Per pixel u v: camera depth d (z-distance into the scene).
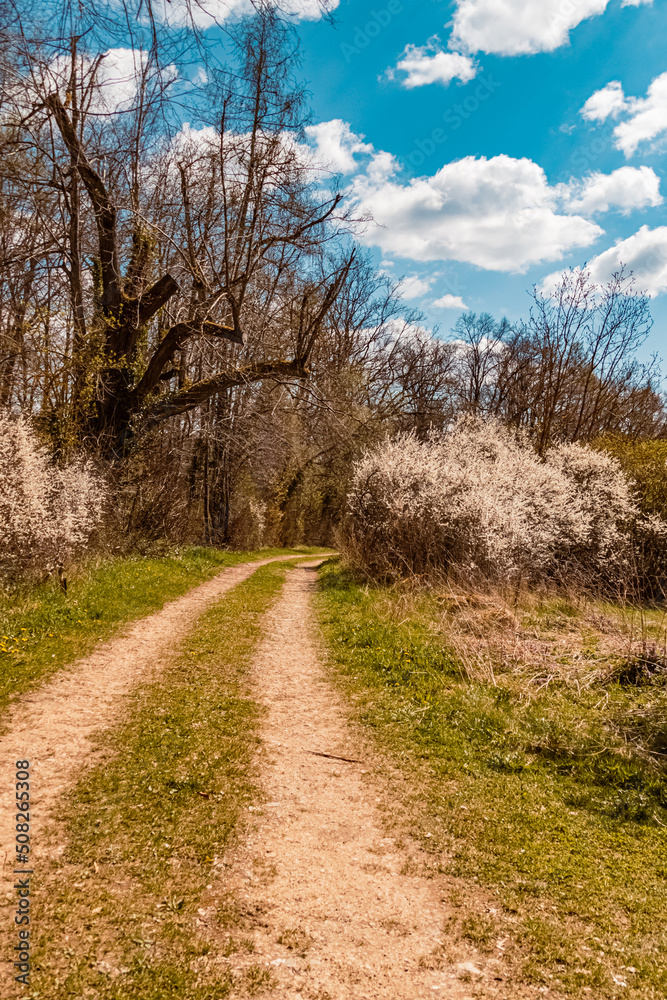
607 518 14.62
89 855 3.94
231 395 24.20
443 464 15.59
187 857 4.04
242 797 4.89
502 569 11.77
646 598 13.35
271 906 3.64
